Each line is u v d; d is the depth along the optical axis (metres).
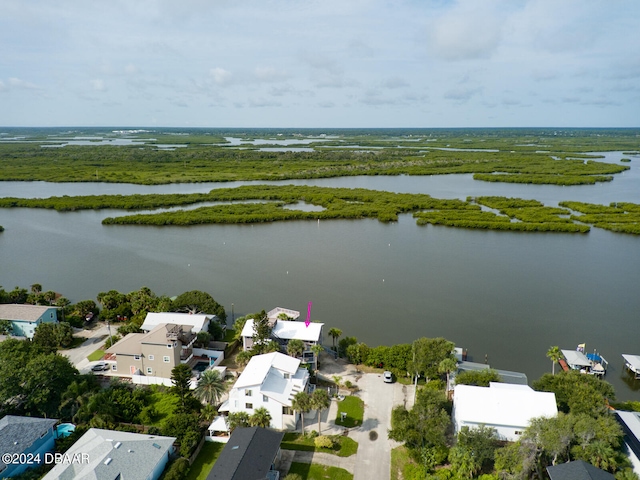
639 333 102.19
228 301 117.69
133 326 89.56
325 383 78.38
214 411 65.44
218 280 133.25
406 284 130.62
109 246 168.62
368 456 61.06
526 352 93.38
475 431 58.44
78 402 65.25
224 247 167.88
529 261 152.50
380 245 171.38
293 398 64.62
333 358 87.69
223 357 86.25
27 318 92.44
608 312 112.62
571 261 152.75
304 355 83.56
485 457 55.84
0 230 187.62
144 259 153.38
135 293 107.50
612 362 90.75
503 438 60.88
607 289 127.62
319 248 167.12
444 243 174.50
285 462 59.38
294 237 182.62
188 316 91.38
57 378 68.19
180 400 69.75
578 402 62.66
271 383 68.31
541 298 120.94
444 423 59.00
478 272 141.38
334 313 110.62
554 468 52.56
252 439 56.81
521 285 130.25
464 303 117.25
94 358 84.62
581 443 54.97
